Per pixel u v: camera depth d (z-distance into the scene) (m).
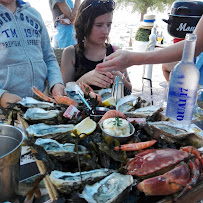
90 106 1.19
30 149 0.94
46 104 1.24
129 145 0.84
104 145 0.84
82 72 2.05
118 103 1.33
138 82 4.05
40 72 1.75
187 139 0.93
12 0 1.54
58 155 0.83
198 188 0.70
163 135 0.94
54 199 0.70
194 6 1.85
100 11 1.79
